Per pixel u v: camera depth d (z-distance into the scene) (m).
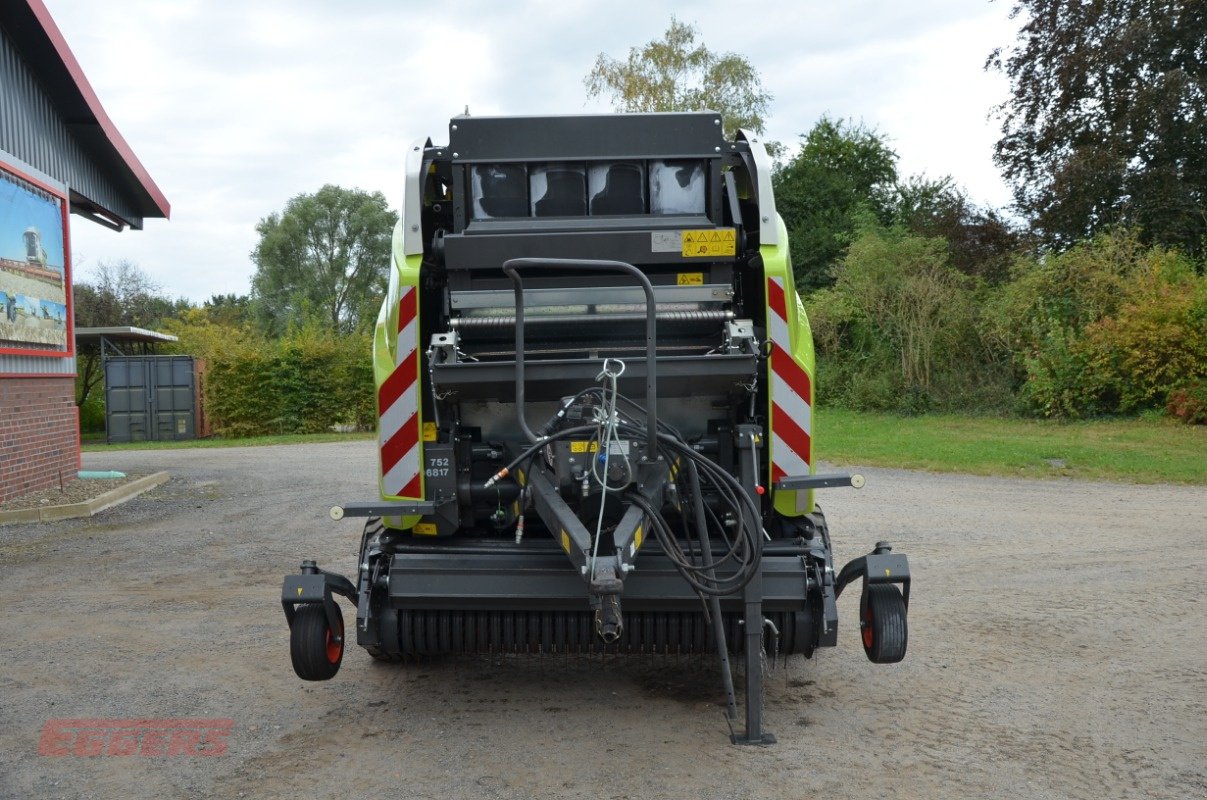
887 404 24.83
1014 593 7.10
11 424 12.16
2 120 12.01
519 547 4.52
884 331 25.72
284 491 14.12
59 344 13.87
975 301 24.98
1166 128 24.91
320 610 4.56
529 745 4.33
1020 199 28.38
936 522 10.15
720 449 4.74
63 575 8.14
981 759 4.13
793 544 4.63
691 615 4.58
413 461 4.62
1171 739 4.34
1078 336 21.55
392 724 4.62
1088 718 4.61
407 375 4.60
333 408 30.05
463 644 4.59
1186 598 6.86
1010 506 11.19
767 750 4.25
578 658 5.68
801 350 4.76
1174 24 24.78
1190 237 24.72
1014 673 5.31
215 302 73.25
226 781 3.99
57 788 3.93
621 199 4.83
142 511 12.11
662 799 3.76
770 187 4.71
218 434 30.31
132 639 6.12
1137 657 5.56
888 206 40.09
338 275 61.75
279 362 29.91
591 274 4.57
